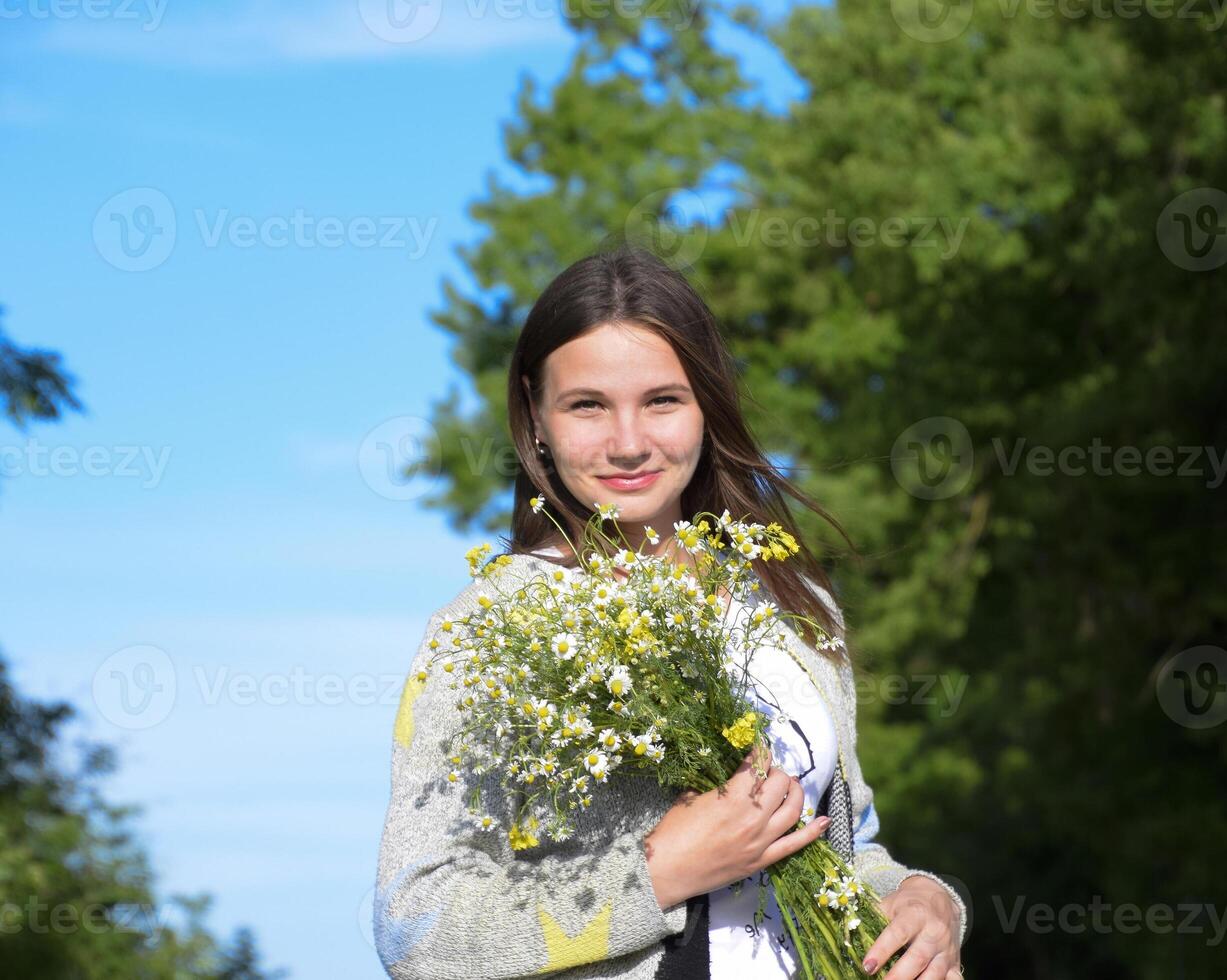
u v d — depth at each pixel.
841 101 21.62
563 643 2.66
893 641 20.34
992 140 18.55
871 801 3.46
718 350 3.18
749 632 2.86
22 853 12.77
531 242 23.81
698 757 2.79
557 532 3.23
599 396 3.02
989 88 19.56
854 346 22.02
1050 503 15.73
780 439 21.30
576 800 2.74
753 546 2.82
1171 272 14.44
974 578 20.36
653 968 2.79
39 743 13.47
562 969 2.74
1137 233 14.70
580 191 24.03
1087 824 16.11
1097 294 18.16
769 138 23.22
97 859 13.51
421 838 2.85
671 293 3.08
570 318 3.03
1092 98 16.27
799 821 2.96
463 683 2.86
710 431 3.25
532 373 3.12
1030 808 18.62
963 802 19.80
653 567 2.77
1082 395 16.25
